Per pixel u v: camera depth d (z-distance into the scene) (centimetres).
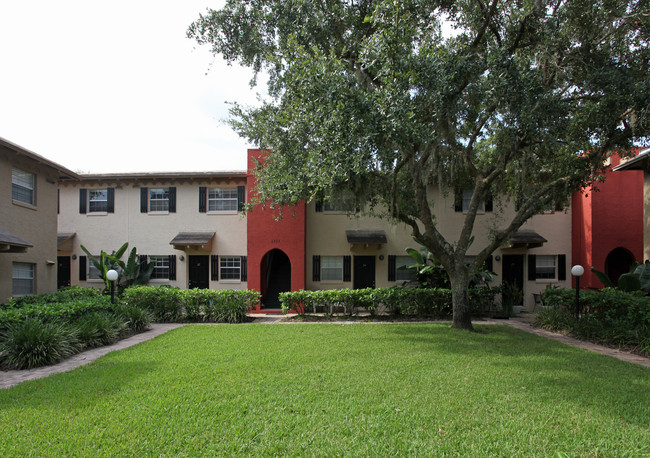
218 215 1730
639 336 835
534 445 378
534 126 835
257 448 373
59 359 745
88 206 1767
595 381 573
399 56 829
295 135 1073
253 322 1277
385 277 1675
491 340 891
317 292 1360
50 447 378
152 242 1738
